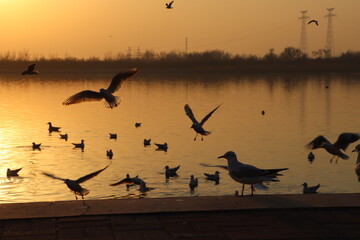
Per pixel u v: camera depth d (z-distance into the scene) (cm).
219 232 983
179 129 5925
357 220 1052
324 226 1017
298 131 5631
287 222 1041
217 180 3391
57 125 6331
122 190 3123
